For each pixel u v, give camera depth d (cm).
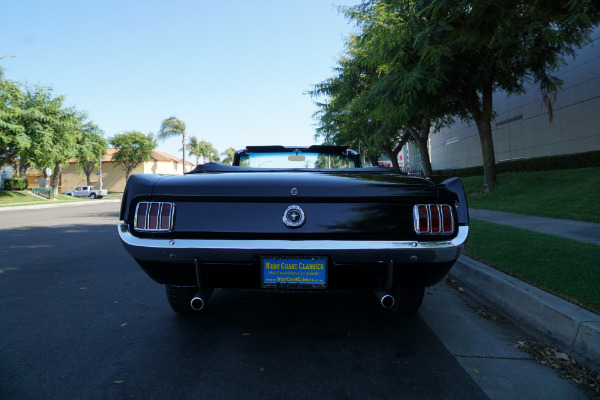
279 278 249
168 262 252
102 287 443
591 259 448
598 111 1502
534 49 1142
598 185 1105
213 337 297
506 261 448
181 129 3744
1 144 2825
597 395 219
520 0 437
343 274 249
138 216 252
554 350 274
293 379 233
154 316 345
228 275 255
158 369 245
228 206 251
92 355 266
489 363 256
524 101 1973
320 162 419
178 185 255
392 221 248
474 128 2562
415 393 219
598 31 1483
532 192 1298
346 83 2000
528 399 215
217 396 214
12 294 415
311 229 246
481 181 1848
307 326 320
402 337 298
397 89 1277
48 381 231
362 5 1022
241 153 416
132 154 5044
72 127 3278
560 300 310
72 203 2653
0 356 265
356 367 249
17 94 2867
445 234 248
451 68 1156
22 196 3083
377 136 1719
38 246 736
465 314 351
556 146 1745
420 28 540
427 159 2022
